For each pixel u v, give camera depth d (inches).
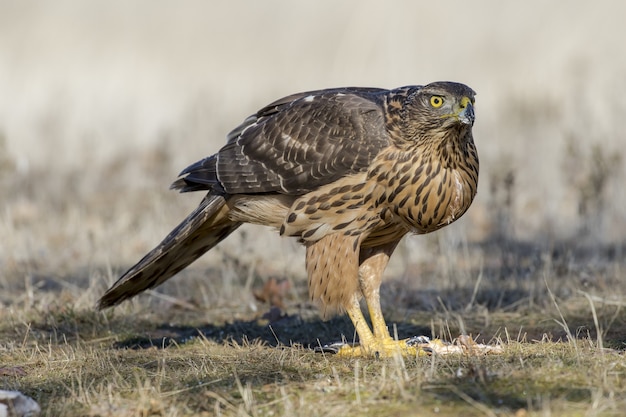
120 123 970.1
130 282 410.6
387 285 523.5
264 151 398.9
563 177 716.0
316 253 386.3
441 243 558.3
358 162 372.5
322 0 1663.4
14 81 1122.7
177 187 431.8
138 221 669.9
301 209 386.6
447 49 1224.2
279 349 390.9
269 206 405.4
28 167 762.8
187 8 1646.2
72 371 359.9
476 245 612.7
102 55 1328.7
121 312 471.8
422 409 289.0
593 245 575.2
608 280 509.4
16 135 892.6
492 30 1318.9
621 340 405.7
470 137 378.6
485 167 769.6
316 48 1465.3
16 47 1322.6
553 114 844.6
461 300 492.7
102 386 327.0
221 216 421.4
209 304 502.9
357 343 398.9
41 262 581.9
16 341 423.5
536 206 698.2
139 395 314.0
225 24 1588.3
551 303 473.1
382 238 392.8
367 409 292.0
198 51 1437.0
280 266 587.8
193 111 948.0
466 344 371.2
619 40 1195.3
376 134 371.6
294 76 1257.4
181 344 416.8
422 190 367.6
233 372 342.3
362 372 335.9
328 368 346.3
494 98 1017.5
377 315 395.5
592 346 371.2
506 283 513.0
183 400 310.8
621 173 684.1
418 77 1106.1
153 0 1662.2
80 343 422.6
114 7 1599.4
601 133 774.5
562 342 388.5
